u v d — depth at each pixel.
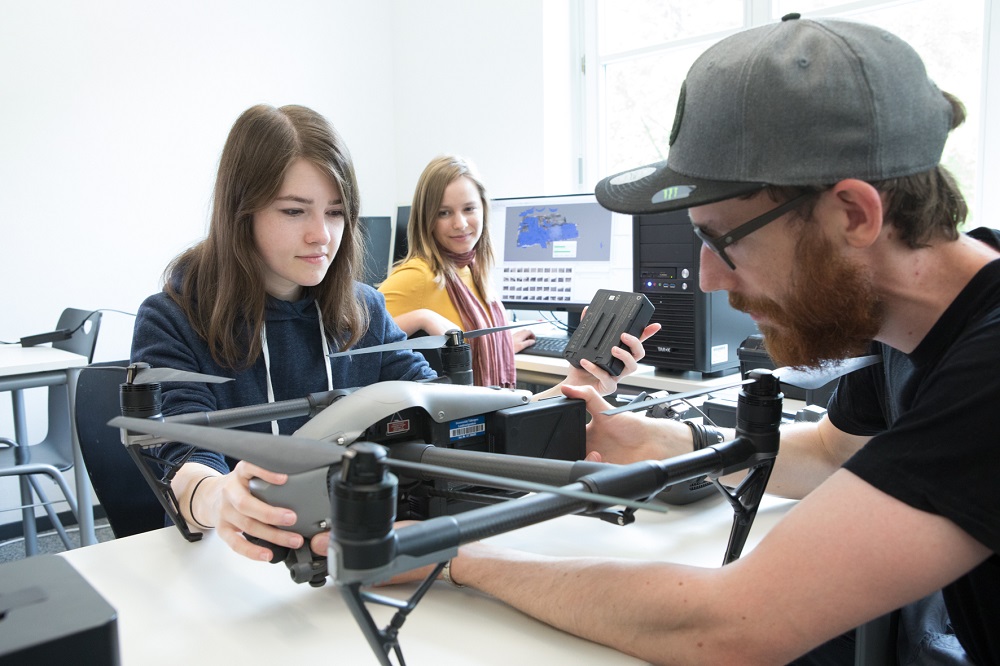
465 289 2.49
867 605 0.63
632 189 0.77
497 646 0.72
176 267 1.39
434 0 3.76
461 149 3.74
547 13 3.35
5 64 2.90
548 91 3.38
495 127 3.57
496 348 2.43
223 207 1.27
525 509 0.58
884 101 0.67
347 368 1.47
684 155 0.74
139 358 1.27
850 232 0.70
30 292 3.00
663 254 2.05
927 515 0.62
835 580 0.63
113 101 3.15
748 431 0.81
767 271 0.74
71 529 3.07
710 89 0.71
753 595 0.66
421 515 0.86
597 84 3.47
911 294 0.75
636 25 3.32
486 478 0.53
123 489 1.53
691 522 1.04
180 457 1.09
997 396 0.62
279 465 0.54
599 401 0.99
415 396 0.84
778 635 0.65
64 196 3.06
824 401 1.71
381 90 4.01
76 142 3.07
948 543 0.62
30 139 2.97
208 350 1.33
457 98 3.73
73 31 3.04
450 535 0.54
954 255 0.76
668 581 0.71
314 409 0.94
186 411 1.22
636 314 1.29
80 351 2.47
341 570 0.51
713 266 0.81
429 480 0.83
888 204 0.71
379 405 0.81
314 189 1.24
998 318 0.68
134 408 0.89
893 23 2.54
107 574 0.90
